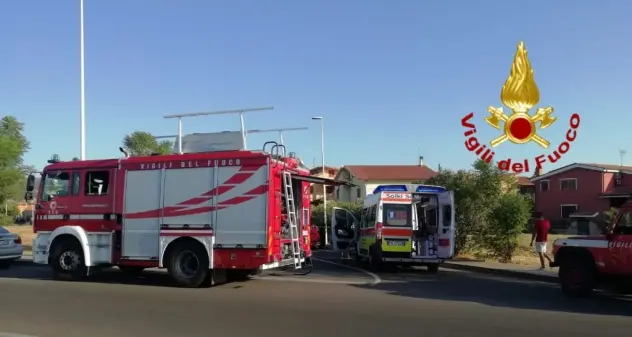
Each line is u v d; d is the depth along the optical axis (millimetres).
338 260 22594
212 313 9586
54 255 14305
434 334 7965
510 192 22172
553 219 50062
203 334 7953
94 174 14164
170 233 13164
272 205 12664
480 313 9727
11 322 8797
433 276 16453
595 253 11695
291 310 9891
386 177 63719
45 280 14273
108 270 16656
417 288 13297
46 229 14492
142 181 13602
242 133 14117
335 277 15570
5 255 17484
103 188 14008
